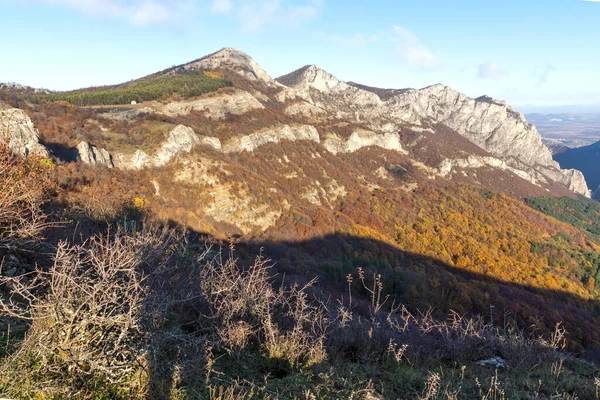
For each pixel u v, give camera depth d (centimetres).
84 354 250
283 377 373
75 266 275
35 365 255
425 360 458
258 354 409
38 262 464
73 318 256
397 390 367
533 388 390
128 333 283
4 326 316
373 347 470
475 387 387
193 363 322
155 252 405
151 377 274
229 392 293
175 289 436
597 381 381
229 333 402
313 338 455
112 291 287
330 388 344
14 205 446
